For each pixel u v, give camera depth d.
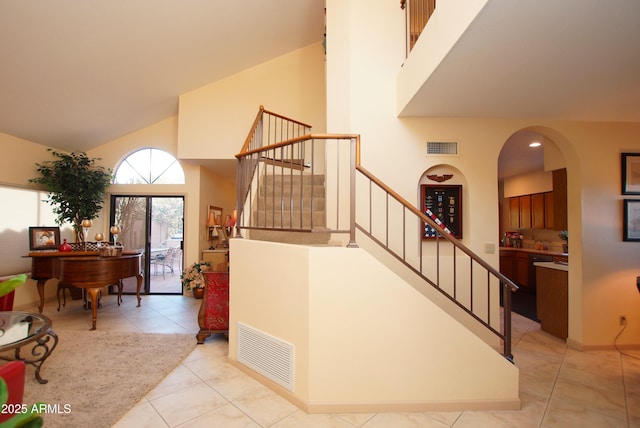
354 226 2.21
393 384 2.15
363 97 3.36
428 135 3.34
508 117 3.28
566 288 3.52
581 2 1.52
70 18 2.93
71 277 3.70
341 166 3.49
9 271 4.35
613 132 3.31
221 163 5.46
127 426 1.95
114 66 3.77
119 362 2.84
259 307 2.54
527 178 6.43
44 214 4.84
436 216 3.37
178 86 4.77
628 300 3.26
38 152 4.68
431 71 2.32
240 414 2.08
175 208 5.76
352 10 3.46
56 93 3.82
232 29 4.04
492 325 3.26
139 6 3.12
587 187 3.27
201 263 5.41
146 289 5.75
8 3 2.58
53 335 2.56
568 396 2.36
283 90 5.15
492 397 2.18
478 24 1.71
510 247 6.82
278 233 3.16
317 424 1.99
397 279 2.16
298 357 2.20
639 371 2.77
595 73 2.28
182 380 2.53
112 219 5.63
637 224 3.28
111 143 5.53
